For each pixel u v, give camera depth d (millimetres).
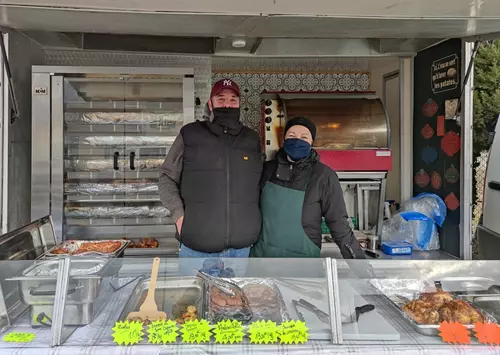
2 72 2637
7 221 2736
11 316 1372
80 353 1206
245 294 1515
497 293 1585
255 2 2018
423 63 3504
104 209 3191
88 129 3152
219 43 3283
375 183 3338
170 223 3258
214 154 2078
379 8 2137
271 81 4418
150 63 3430
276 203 2105
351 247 2082
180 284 1529
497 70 3248
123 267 1579
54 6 2070
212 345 1236
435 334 1312
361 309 1436
